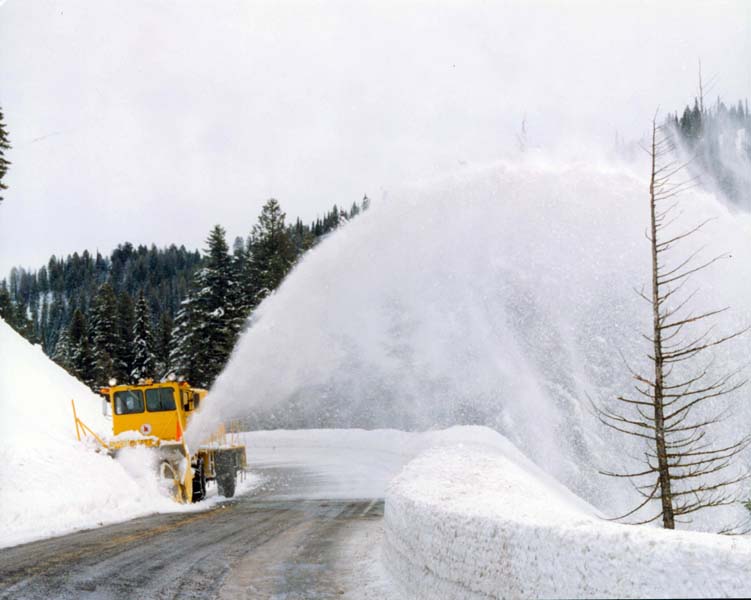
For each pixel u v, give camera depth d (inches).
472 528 266.8
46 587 387.2
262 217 3159.5
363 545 529.3
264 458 1631.4
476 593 257.8
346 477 1194.6
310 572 435.2
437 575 302.7
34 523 622.2
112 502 743.1
